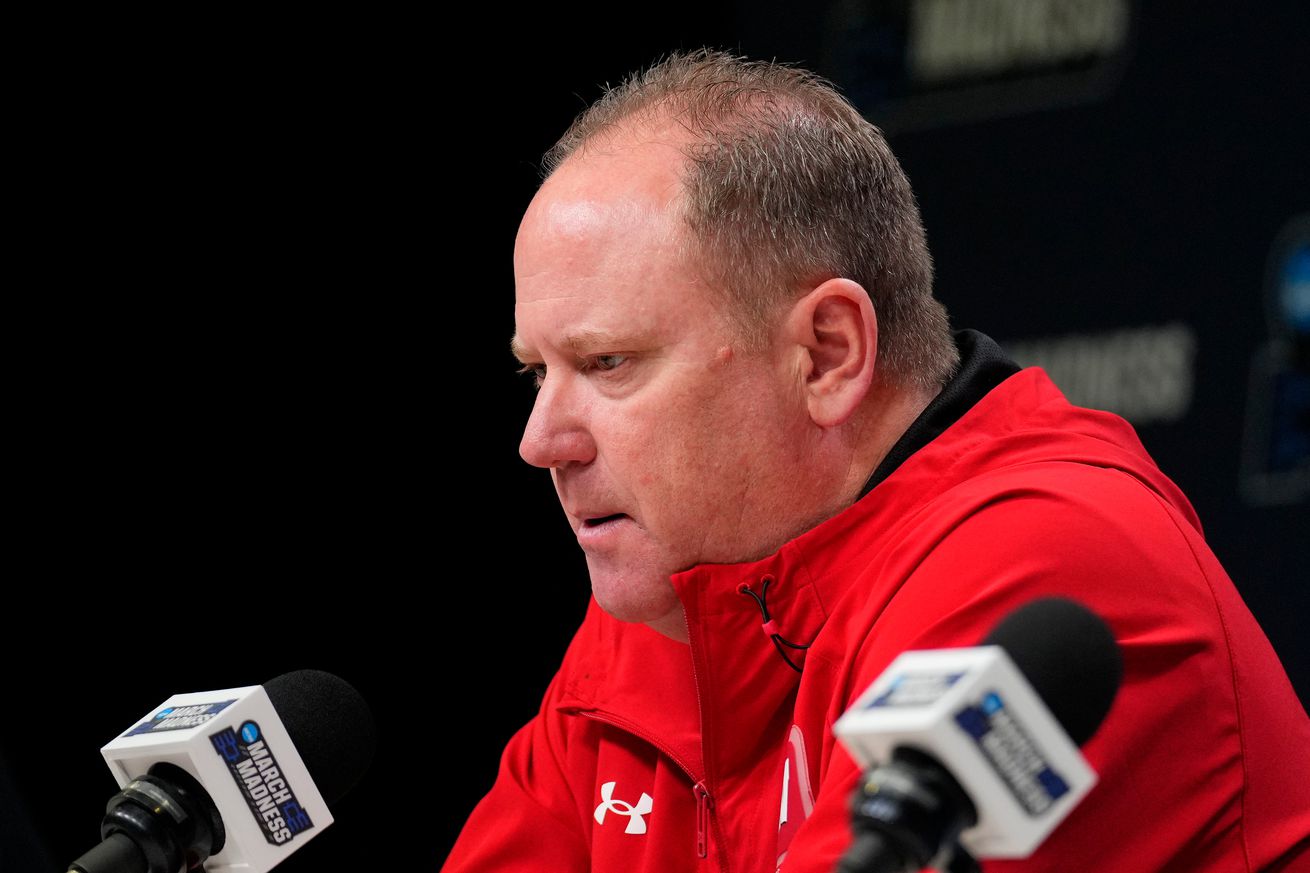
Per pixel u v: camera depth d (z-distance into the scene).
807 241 4.70
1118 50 9.89
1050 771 2.62
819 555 4.62
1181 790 4.01
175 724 4.02
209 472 11.67
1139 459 4.81
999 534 4.11
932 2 10.62
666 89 4.97
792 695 4.79
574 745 5.64
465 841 5.82
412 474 12.24
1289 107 9.30
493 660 12.46
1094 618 2.98
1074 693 2.86
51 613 11.28
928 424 4.86
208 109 11.27
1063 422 4.89
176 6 11.04
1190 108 9.65
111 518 11.41
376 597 12.16
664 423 4.61
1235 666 4.21
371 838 12.20
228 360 11.65
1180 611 4.10
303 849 12.12
